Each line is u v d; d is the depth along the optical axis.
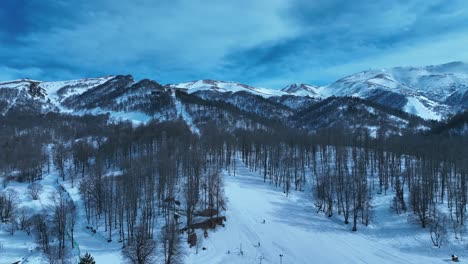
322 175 147.00
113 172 154.75
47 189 146.38
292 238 99.56
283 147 188.62
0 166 168.75
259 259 86.81
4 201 120.00
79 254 86.38
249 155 187.25
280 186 151.25
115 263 82.19
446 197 127.06
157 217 108.56
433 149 161.88
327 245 95.44
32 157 176.88
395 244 96.50
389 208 120.19
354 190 115.38
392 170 141.38
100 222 109.50
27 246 96.38
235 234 101.25
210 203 109.25
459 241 93.38
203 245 92.75
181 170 150.88
